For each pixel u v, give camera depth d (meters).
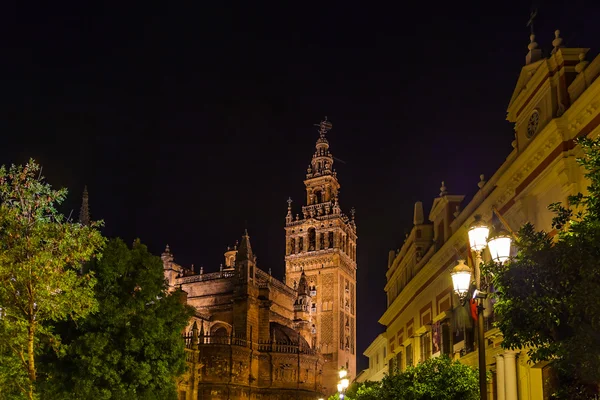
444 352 38.50
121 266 37.16
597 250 13.47
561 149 23.84
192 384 75.50
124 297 37.06
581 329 13.38
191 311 41.31
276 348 93.50
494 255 15.95
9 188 25.98
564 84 25.00
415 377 28.89
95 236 27.45
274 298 107.69
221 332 96.19
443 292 40.06
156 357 37.09
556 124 23.88
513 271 14.95
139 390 36.28
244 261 93.75
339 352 121.38
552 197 25.47
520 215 28.39
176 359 38.69
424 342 44.78
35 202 26.06
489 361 31.39
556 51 25.75
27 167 26.19
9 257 24.89
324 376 119.38
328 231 129.25
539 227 26.61
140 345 36.22
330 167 137.50
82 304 27.30
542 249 14.57
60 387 33.97
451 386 27.64
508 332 15.25
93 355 34.09
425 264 44.69
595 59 22.83
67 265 29.55
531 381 26.95
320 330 123.31
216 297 97.75
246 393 87.00
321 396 97.19
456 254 37.00
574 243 13.76
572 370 13.80
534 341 15.40
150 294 37.84
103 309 35.44
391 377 32.56
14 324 25.62
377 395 34.47
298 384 93.00
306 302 115.69
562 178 23.72
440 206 42.84
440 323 39.94
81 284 30.12
